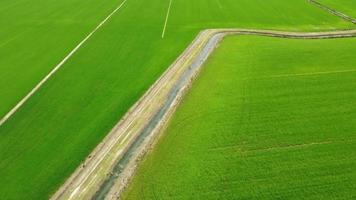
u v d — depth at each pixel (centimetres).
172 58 4756
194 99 3822
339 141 3164
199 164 2964
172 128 3397
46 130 3444
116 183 2844
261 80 4134
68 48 5122
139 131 3403
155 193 2728
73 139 3319
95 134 3375
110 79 4281
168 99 3881
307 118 3466
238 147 3128
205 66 4488
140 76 4338
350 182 2752
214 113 3575
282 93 3872
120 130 3422
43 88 4125
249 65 4475
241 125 3391
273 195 2669
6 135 3388
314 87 3966
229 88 3991
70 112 3697
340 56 4656
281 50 4866
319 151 3056
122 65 4609
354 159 2961
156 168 2950
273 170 2880
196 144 3180
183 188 2753
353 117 3466
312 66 4422
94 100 3888
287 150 3078
